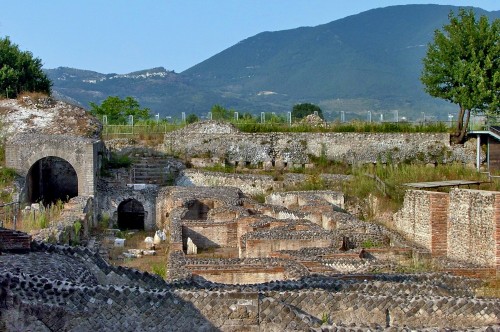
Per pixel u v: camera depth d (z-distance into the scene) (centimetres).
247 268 2012
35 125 4500
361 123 5200
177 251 2389
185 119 6153
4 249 1566
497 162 4222
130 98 7894
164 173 4591
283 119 5759
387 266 2039
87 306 1218
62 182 4531
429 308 1321
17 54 5684
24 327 1189
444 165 4206
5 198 3441
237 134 5003
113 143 5169
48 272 1370
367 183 3766
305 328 1149
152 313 1231
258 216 3084
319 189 3988
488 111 4534
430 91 4716
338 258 2189
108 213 3938
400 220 2984
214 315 1231
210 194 3747
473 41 4497
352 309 1331
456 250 2473
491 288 1792
